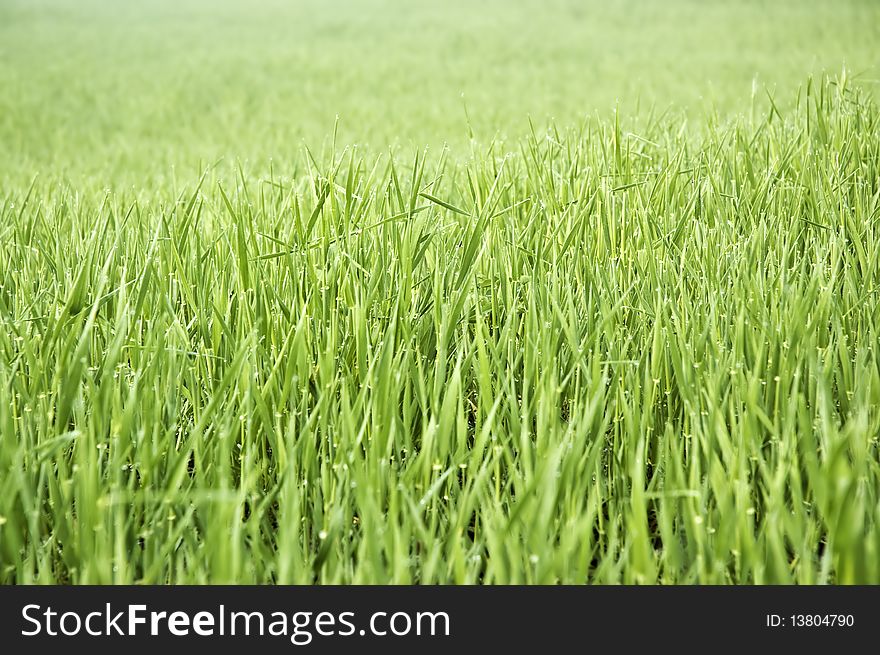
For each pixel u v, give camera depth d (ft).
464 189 12.41
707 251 9.09
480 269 9.27
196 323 8.13
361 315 7.27
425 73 41.09
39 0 84.58
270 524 6.68
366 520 5.36
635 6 66.64
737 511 5.53
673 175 11.43
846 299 8.30
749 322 7.51
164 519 5.99
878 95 17.35
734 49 44.80
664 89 32.96
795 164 12.08
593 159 12.28
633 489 5.34
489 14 66.23
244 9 76.23
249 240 9.52
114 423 6.49
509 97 33.01
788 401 6.70
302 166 15.92
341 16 68.49
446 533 6.18
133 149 24.43
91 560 5.33
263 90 37.37
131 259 9.05
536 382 7.13
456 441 6.93
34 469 6.21
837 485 5.00
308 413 7.27
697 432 6.17
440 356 7.13
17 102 34.81
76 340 7.38
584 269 8.90
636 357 7.75
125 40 57.36
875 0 58.85
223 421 6.44
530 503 5.61
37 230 11.24
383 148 22.02
